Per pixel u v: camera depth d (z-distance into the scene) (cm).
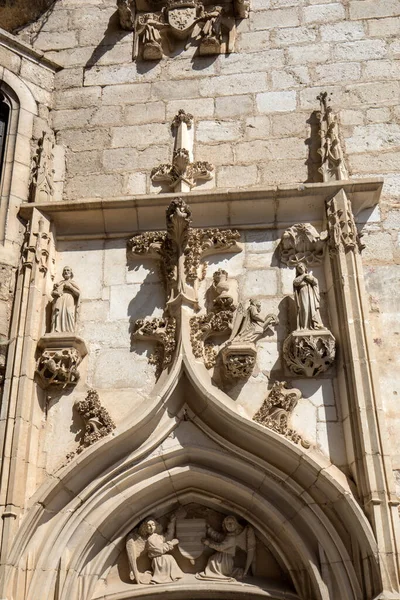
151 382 773
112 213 860
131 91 963
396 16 983
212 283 820
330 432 729
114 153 921
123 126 939
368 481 671
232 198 845
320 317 775
